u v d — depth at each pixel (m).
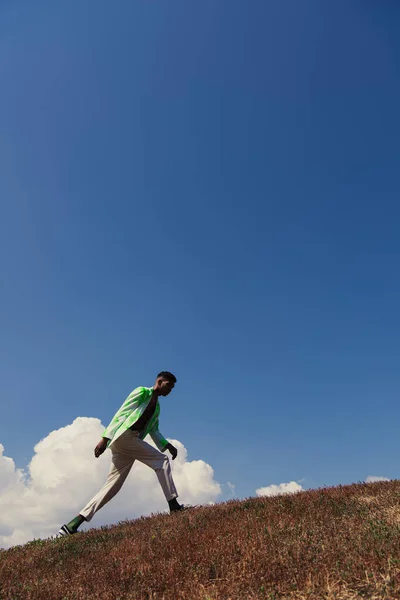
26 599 3.89
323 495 6.63
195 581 3.85
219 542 4.69
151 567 4.32
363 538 4.30
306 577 3.66
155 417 7.13
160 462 6.86
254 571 3.92
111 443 6.70
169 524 5.95
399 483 6.90
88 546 5.61
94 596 3.83
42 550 5.71
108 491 6.79
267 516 5.59
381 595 3.27
